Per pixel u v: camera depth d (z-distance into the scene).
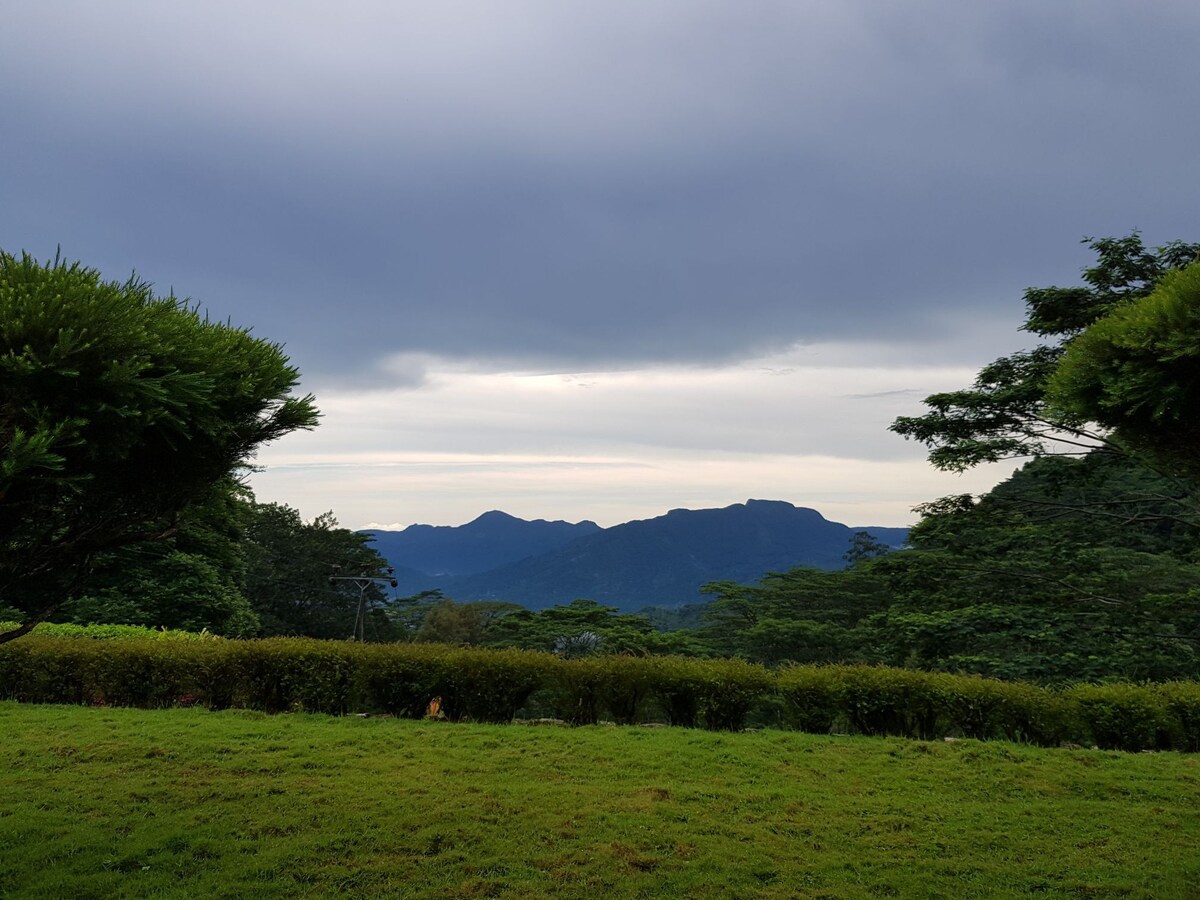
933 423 14.30
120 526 4.43
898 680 9.32
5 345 3.26
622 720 9.68
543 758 7.51
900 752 8.16
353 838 5.21
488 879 4.65
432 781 6.59
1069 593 13.69
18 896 4.22
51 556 4.25
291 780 6.51
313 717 9.20
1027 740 9.05
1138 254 13.49
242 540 28.95
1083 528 14.25
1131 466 12.89
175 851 4.93
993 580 14.52
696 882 4.71
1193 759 8.18
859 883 4.80
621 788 6.57
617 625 37.69
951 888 4.76
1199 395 3.90
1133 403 4.15
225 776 6.56
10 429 3.31
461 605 49.53
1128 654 12.48
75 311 3.38
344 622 48.88
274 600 45.00
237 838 5.16
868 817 6.05
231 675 9.66
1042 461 13.89
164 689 9.77
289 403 4.47
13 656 9.89
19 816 5.40
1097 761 7.94
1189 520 13.21
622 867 4.89
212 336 4.09
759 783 6.90
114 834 5.13
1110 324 4.15
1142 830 5.89
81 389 3.39
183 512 4.69
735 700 9.46
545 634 35.72
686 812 5.99
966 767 7.59
